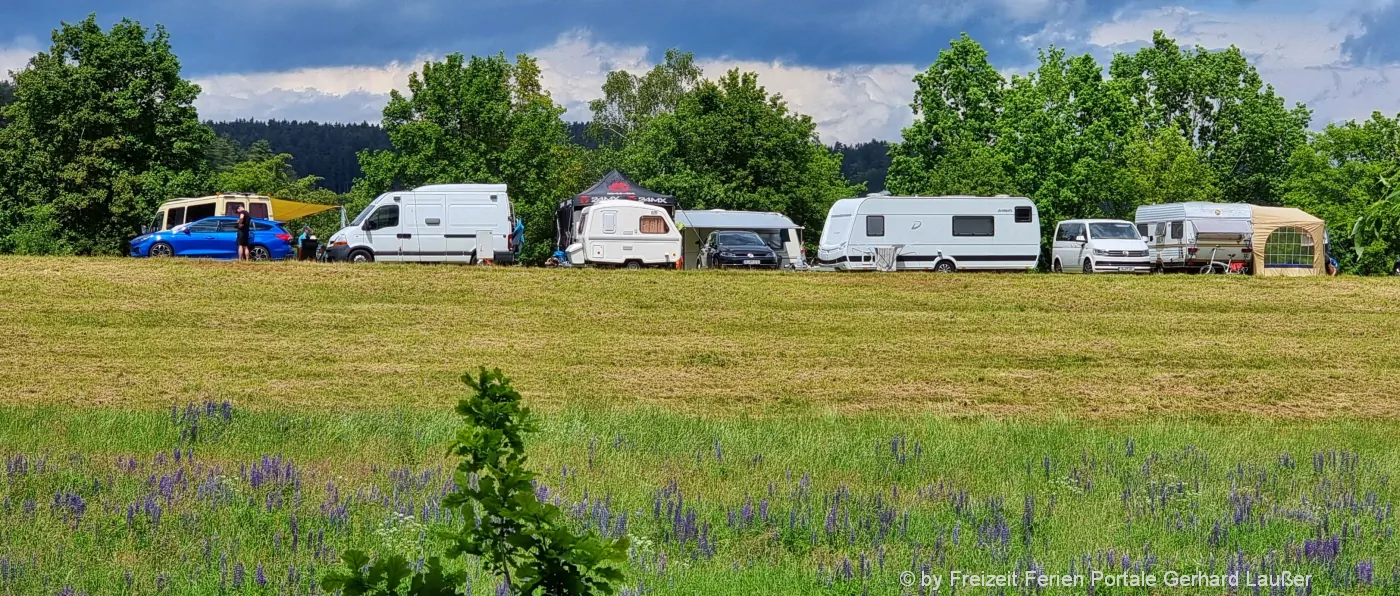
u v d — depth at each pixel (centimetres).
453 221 3928
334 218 9962
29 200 5600
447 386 2195
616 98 9100
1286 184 7038
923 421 1802
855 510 1060
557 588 486
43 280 3238
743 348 2677
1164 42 7781
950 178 6259
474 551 497
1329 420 2005
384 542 913
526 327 2889
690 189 6191
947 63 6869
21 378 2183
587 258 4003
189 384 2155
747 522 1008
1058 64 7044
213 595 788
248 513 1010
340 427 1570
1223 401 2181
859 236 4369
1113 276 3781
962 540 959
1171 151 6669
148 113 5759
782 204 6244
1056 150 6353
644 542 899
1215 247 4459
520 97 8144
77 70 5619
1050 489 1220
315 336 2723
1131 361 2595
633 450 1435
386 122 6481
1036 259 4494
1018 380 2362
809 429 1667
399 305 3103
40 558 855
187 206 4131
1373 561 907
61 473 1165
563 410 1817
